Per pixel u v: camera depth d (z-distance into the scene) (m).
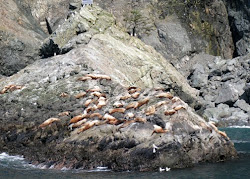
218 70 56.91
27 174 23.36
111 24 52.78
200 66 58.91
